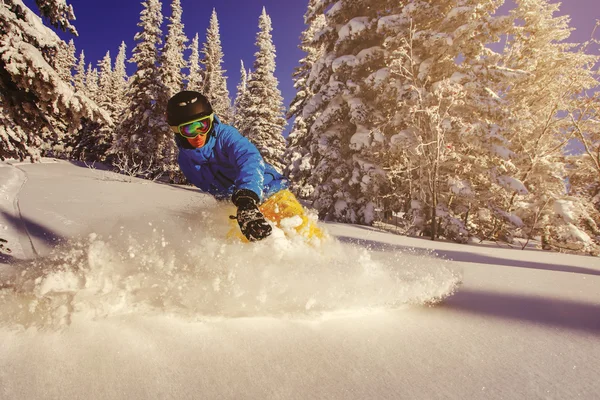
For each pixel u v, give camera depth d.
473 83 10.41
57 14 5.38
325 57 14.83
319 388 1.10
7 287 1.64
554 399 1.07
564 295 2.33
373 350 1.38
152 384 1.08
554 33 14.30
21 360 1.16
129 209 7.36
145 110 28.55
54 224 5.14
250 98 27.61
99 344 1.28
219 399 1.03
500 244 11.02
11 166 20.34
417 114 10.72
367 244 5.81
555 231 9.98
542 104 13.27
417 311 1.87
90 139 42.81
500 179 10.79
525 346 1.46
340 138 14.30
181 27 34.59
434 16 11.44
